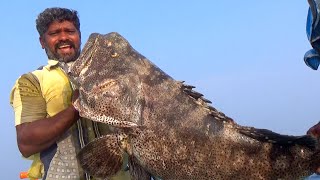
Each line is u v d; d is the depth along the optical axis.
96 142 1.55
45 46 1.74
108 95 1.58
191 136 1.52
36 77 1.67
